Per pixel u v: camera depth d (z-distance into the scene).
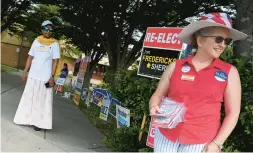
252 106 3.43
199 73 2.43
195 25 2.44
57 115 8.15
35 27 18.44
